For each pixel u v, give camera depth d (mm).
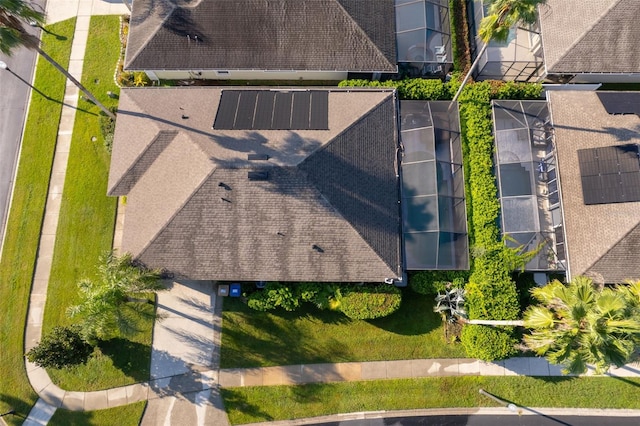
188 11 26906
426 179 25172
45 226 27422
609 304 15484
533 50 28609
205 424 24953
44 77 29984
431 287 25031
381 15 28016
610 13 26609
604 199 23922
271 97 25484
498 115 26906
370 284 24766
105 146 27875
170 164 23562
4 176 28406
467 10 30016
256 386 25375
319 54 27266
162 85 29203
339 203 22766
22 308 26219
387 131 25188
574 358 16875
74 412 25000
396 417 25109
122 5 31250
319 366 25625
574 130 25594
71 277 26672
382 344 25844
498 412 25234
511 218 25328
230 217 22672
